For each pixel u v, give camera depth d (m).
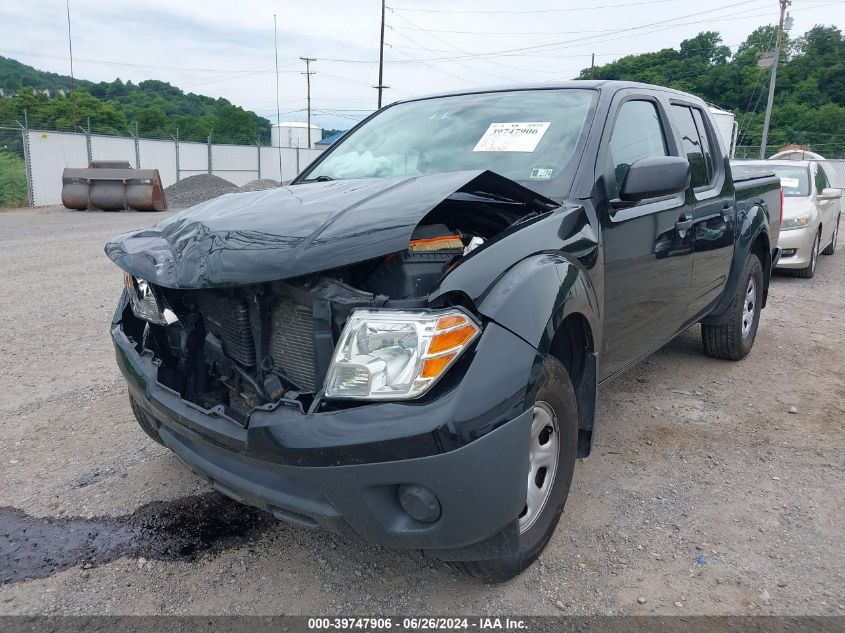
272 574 2.77
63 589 2.66
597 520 3.16
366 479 2.12
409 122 3.98
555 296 2.49
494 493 2.21
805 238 9.41
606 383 3.45
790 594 2.66
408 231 2.27
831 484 3.53
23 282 8.51
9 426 4.11
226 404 2.75
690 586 2.70
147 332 3.00
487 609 2.55
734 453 3.88
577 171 3.15
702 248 4.25
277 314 2.49
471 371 2.18
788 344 6.14
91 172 21.45
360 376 2.16
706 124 4.82
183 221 2.97
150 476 3.53
